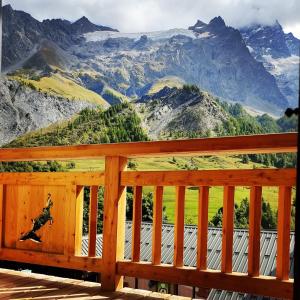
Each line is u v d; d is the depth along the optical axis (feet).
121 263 12.35
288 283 10.05
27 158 13.87
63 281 13.46
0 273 14.43
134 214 12.25
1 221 14.83
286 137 9.84
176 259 11.55
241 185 10.65
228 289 10.76
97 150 12.65
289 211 10.09
